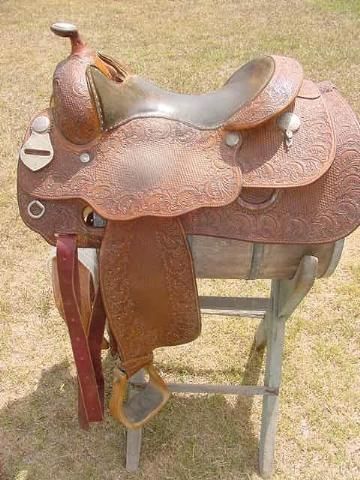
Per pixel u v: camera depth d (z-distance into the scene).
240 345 2.27
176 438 1.94
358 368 2.18
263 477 1.84
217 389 1.80
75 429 1.97
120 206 1.31
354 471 1.86
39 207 1.38
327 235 1.37
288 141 1.35
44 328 2.33
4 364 2.19
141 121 1.36
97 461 1.89
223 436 1.95
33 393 2.09
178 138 1.36
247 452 1.91
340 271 2.60
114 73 1.49
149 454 1.90
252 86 1.39
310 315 2.38
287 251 1.47
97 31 4.93
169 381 2.13
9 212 2.88
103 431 1.97
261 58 1.48
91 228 1.39
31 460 1.88
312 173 1.33
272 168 1.33
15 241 2.73
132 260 1.38
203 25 5.03
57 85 1.34
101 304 1.48
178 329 1.49
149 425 1.98
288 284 1.59
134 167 1.33
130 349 1.49
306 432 1.97
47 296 2.46
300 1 5.50
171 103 1.41
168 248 1.37
